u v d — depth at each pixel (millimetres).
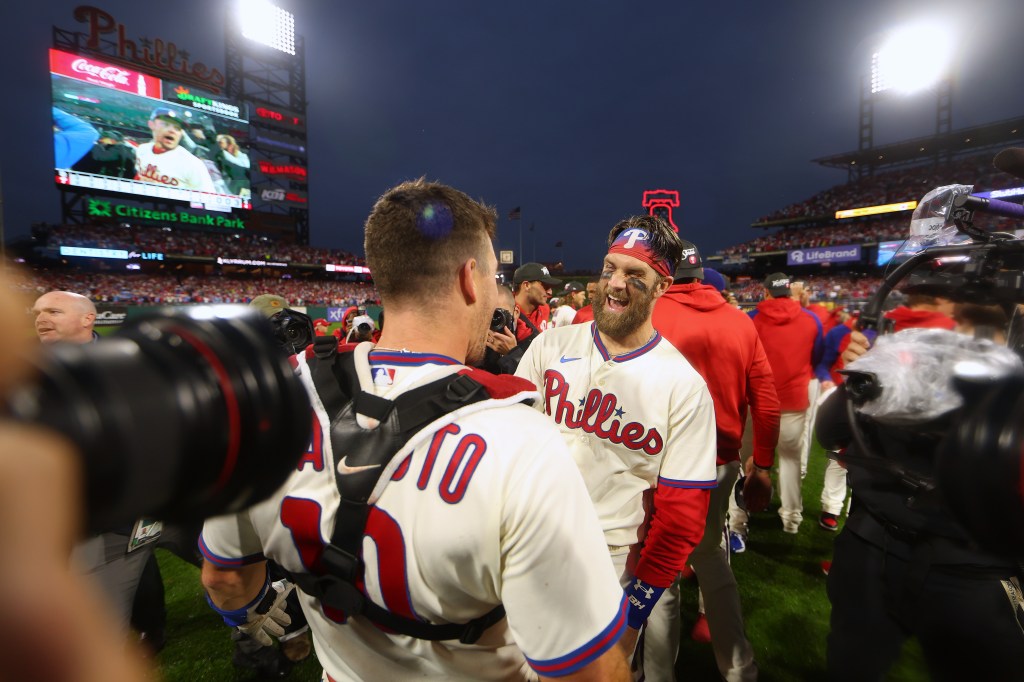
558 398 1740
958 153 34812
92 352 340
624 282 1587
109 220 30859
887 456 1303
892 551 1316
